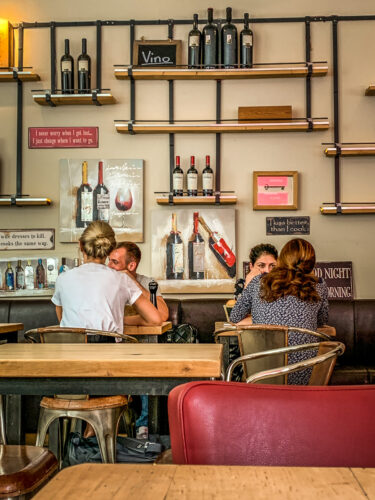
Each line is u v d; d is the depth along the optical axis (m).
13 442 1.89
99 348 1.89
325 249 4.43
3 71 4.48
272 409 0.83
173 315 4.11
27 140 4.55
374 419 0.83
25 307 4.15
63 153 4.54
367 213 4.39
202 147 4.51
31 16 4.58
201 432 0.82
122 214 4.49
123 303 2.60
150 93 4.52
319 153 4.46
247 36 4.34
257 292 2.61
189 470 0.66
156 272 4.45
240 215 4.48
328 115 4.46
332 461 0.82
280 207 4.40
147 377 1.61
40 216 4.53
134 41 4.44
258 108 4.35
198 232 4.45
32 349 1.87
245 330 2.26
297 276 2.51
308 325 2.45
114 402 2.01
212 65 4.33
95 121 4.54
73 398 2.02
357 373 3.60
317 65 4.46
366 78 4.46
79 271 2.59
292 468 0.67
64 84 4.41
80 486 0.61
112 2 4.55
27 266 4.48
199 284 4.43
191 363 1.56
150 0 4.54
